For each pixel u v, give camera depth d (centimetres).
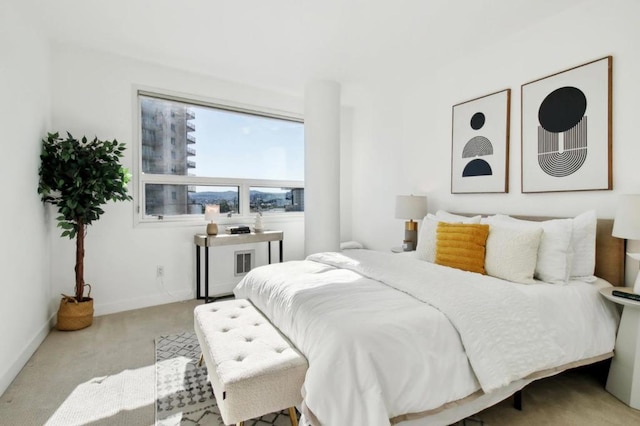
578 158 227
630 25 204
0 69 189
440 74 334
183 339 251
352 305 151
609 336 185
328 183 365
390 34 268
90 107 295
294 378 137
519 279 198
